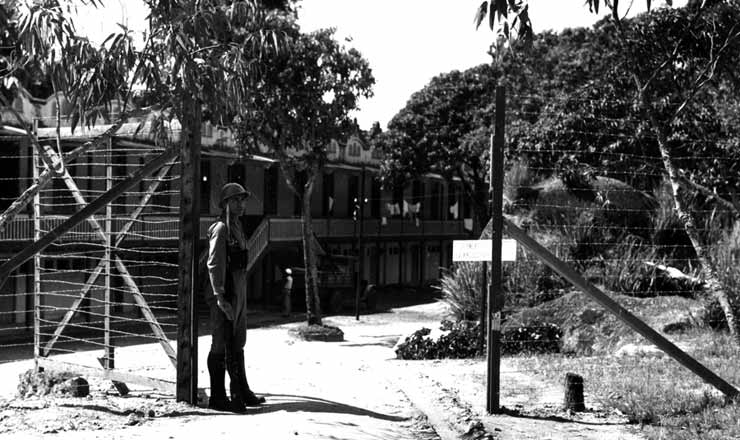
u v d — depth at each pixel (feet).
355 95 78.59
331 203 140.36
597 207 65.10
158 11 25.59
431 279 181.98
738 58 43.91
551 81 117.29
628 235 62.69
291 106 75.66
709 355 39.19
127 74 26.02
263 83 72.28
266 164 118.21
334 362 46.70
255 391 32.58
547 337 46.62
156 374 38.47
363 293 125.29
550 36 137.80
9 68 25.73
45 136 33.83
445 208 184.85
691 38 43.75
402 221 164.86
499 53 24.68
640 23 46.11
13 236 76.69
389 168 152.15
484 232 56.54
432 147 151.33
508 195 69.46
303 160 80.43
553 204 67.31
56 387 30.68
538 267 57.67
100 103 25.68
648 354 40.96
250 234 121.39
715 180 54.03
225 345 26.50
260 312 115.55
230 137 111.96
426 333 50.57
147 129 31.19
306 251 79.15
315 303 78.74
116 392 31.24
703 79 44.80
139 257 85.71
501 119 27.99
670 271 55.31
